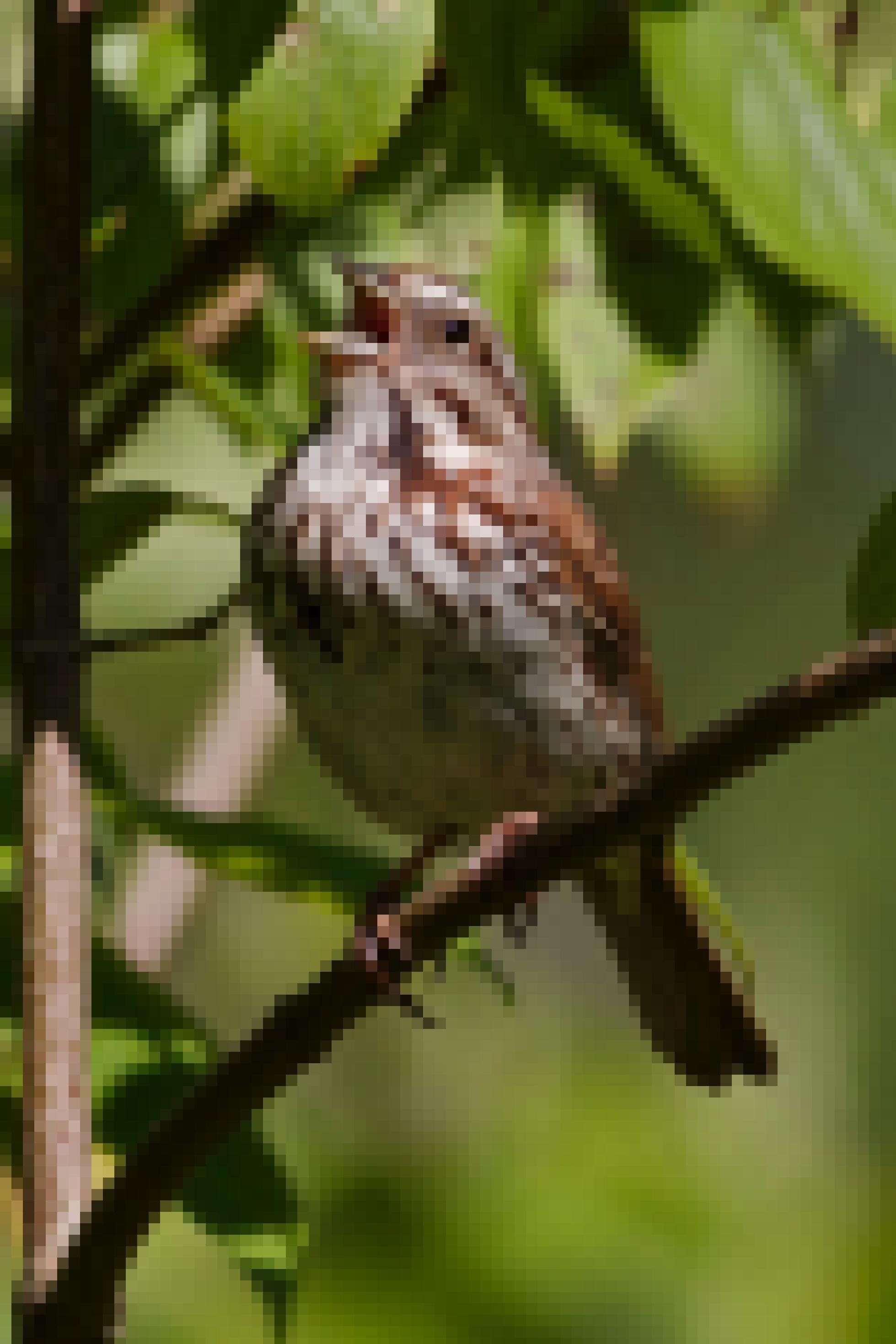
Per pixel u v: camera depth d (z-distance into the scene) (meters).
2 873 3.53
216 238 3.52
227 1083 3.44
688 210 3.49
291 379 3.57
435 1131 3.73
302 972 3.73
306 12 3.45
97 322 3.52
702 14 3.43
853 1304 3.72
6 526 3.52
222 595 3.56
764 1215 3.74
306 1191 3.65
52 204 3.46
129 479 3.57
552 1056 3.76
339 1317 3.67
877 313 3.43
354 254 3.55
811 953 3.93
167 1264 3.62
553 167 3.52
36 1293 3.45
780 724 3.44
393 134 3.47
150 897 3.59
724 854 3.98
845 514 3.77
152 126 3.53
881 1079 3.82
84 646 3.46
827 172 3.43
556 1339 3.68
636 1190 3.72
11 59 3.55
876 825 3.97
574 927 3.79
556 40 3.48
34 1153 3.45
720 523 3.78
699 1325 3.70
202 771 3.64
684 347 3.54
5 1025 3.53
